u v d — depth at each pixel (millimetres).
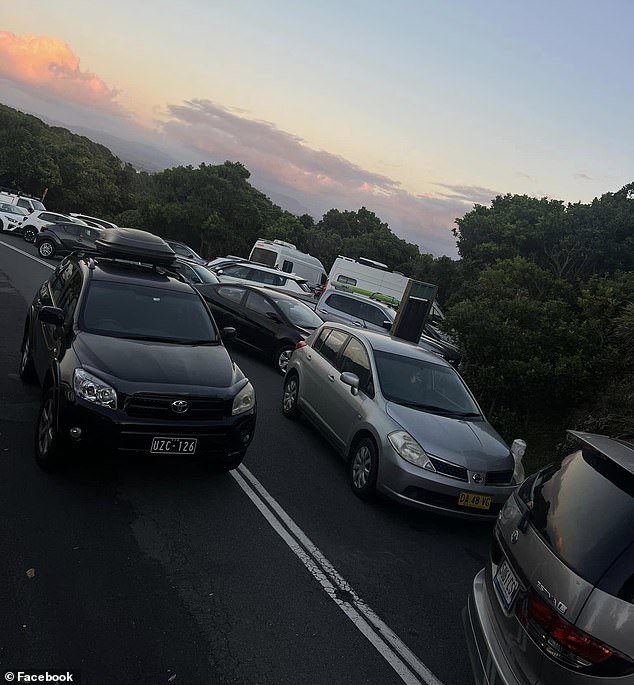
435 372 7484
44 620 3500
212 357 5988
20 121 57031
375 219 57719
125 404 5023
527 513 3271
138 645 3451
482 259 28750
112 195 59031
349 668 3666
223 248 43531
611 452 3078
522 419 12180
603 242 24891
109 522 4738
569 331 11273
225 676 3361
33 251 25172
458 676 3844
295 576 4570
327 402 7586
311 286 22781
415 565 5230
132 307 6293
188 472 6008
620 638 2441
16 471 5258
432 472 5820
